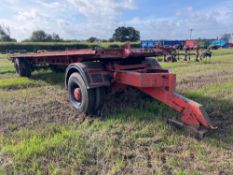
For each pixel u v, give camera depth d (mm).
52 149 3170
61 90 6559
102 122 4137
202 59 16359
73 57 5324
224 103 5195
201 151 3164
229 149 3232
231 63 13844
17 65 8477
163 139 3496
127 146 3311
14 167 2758
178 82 7617
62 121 4262
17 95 6020
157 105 4953
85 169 2781
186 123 3684
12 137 3576
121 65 4738
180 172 2664
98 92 4410
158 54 4883
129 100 5285
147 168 2777
